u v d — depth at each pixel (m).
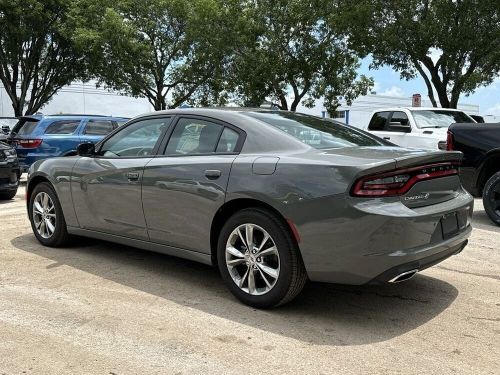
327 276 3.71
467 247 6.16
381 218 3.48
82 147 5.41
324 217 3.61
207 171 4.25
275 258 3.95
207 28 22.72
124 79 25.91
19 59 26.11
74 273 4.98
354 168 3.56
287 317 3.96
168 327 3.74
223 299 4.31
